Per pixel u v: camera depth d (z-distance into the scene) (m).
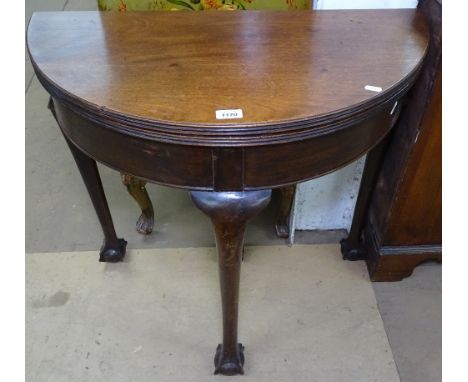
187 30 0.89
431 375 1.08
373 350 1.13
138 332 1.16
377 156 1.10
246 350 1.12
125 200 1.52
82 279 1.28
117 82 0.74
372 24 0.92
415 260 1.23
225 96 0.71
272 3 1.07
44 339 1.15
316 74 0.77
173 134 0.67
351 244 1.31
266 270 1.30
